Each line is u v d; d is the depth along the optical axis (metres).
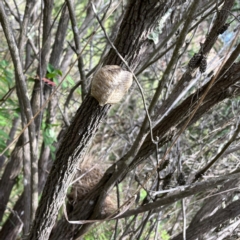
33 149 1.63
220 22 1.34
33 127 1.60
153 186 1.86
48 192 1.42
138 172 2.30
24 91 1.50
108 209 1.59
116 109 3.90
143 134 1.28
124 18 1.15
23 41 1.83
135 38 1.15
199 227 1.74
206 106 1.35
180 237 1.79
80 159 1.36
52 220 1.48
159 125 1.45
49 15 1.88
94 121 1.26
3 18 1.29
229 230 1.88
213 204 1.89
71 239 1.64
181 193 1.34
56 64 2.53
